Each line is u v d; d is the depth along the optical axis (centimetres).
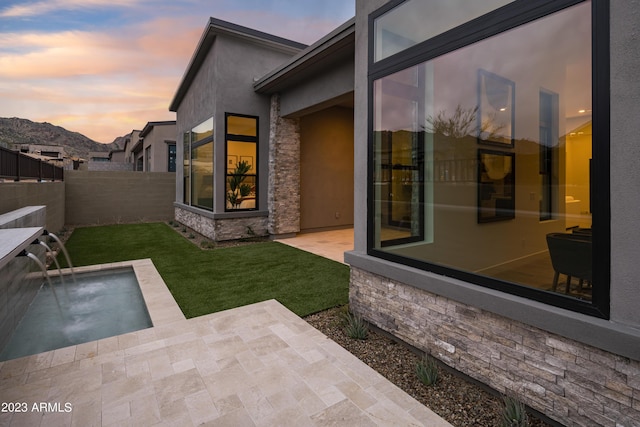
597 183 186
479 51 262
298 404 226
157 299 428
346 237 915
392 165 334
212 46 826
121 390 240
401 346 313
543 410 208
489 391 240
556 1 207
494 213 258
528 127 236
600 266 185
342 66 639
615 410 177
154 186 1284
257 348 302
